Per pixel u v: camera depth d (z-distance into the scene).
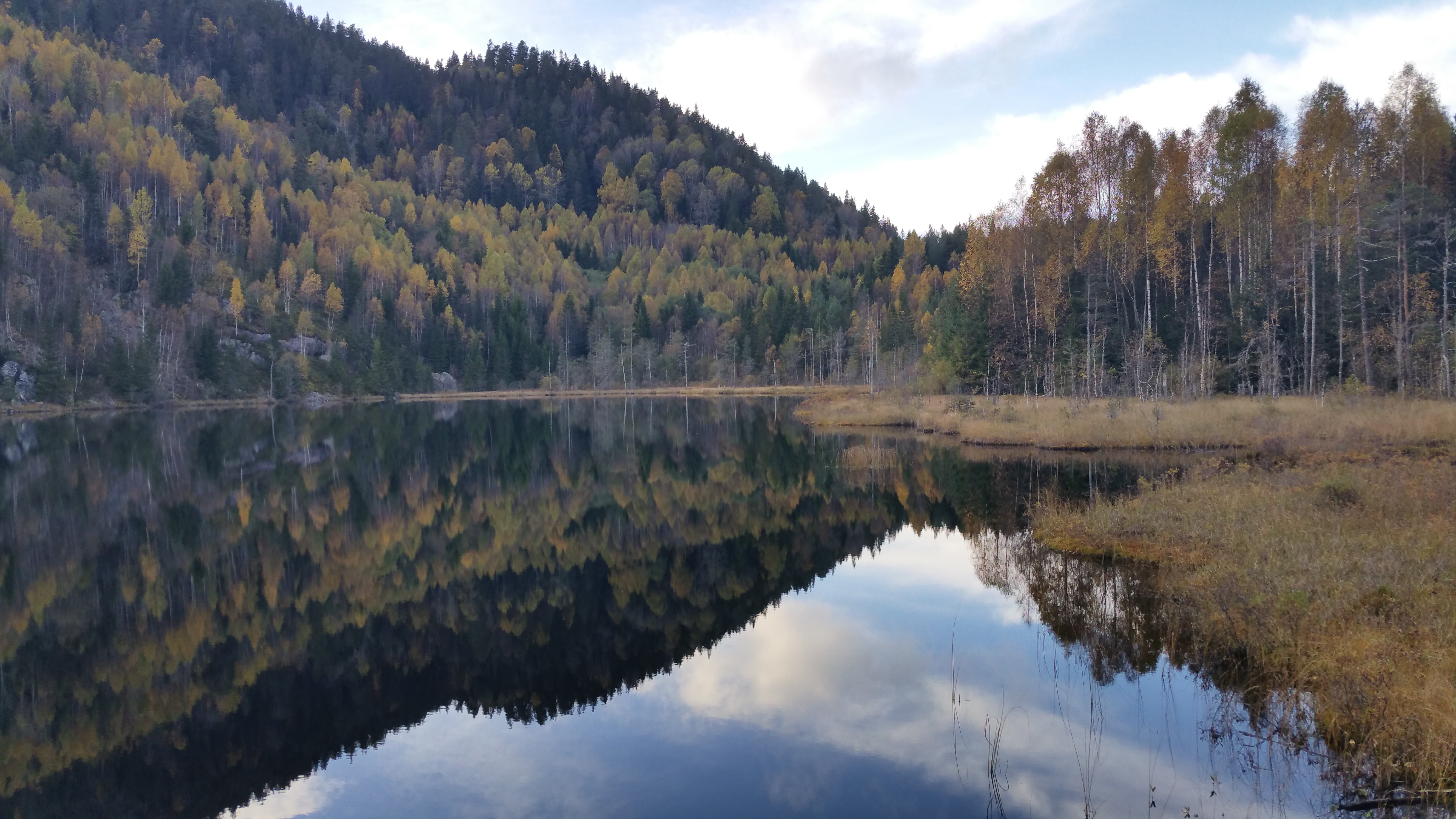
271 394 93.62
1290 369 41.72
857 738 9.42
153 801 8.84
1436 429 24.56
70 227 98.88
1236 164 46.12
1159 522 16.64
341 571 19.03
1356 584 10.24
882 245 186.25
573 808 8.17
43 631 14.80
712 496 28.67
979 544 18.95
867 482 29.03
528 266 154.62
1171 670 10.57
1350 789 7.14
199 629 14.88
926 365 62.66
